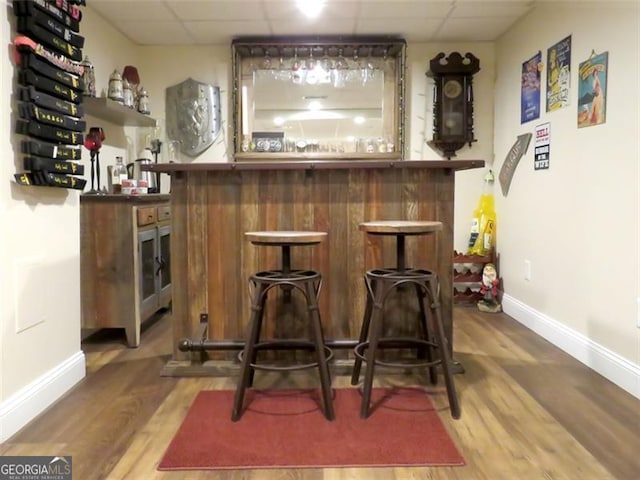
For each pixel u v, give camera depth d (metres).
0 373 1.77
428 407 2.05
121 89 3.31
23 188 1.91
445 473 1.57
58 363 2.17
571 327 2.73
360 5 3.29
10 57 1.84
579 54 2.64
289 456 1.67
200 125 4.11
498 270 3.87
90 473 1.57
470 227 4.12
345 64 4.11
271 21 3.59
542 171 3.10
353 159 4.09
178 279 2.50
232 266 2.49
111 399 2.14
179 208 2.47
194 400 2.13
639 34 2.12
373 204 2.46
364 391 1.96
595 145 2.48
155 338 3.08
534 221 3.22
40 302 2.02
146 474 1.57
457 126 4.02
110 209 2.84
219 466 1.61
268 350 2.50
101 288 2.87
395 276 1.97
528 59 3.34
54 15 2.03
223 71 4.13
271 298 2.49
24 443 1.76
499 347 2.86
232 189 2.46
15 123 1.86
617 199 2.29
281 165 2.28
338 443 1.75
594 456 1.66
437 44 4.07
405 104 4.12
